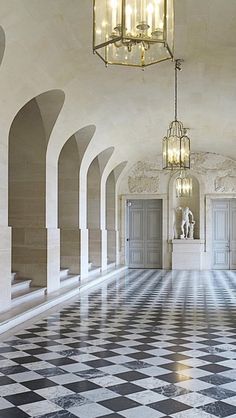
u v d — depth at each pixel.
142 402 5.09
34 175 12.62
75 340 8.01
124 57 6.93
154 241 22.98
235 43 10.02
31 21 8.12
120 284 16.17
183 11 8.59
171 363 6.60
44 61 9.52
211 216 22.41
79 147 15.62
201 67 11.50
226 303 11.98
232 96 13.91
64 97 11.60
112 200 22.61
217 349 7.38
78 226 15.94
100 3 5.71
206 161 22.27
